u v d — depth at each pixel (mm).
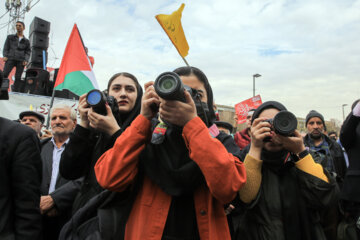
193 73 1400
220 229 1199
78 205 1590
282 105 1830
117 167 1146
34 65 8367
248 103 6980
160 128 1251
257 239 1648
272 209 1633
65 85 3977
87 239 1259
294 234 1576
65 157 1638
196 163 1170
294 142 1614
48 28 8539
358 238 2109
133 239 1181
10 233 1642
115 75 2449
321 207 1606
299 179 1658
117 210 1291
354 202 2281
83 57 4109
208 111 1374
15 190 1716
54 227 2518
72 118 3086
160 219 1183
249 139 4254
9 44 7984
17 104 5020
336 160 3988
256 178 1606
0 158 1672
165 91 999
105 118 1506
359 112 2318
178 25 1732
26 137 1813
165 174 1187
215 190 1080
